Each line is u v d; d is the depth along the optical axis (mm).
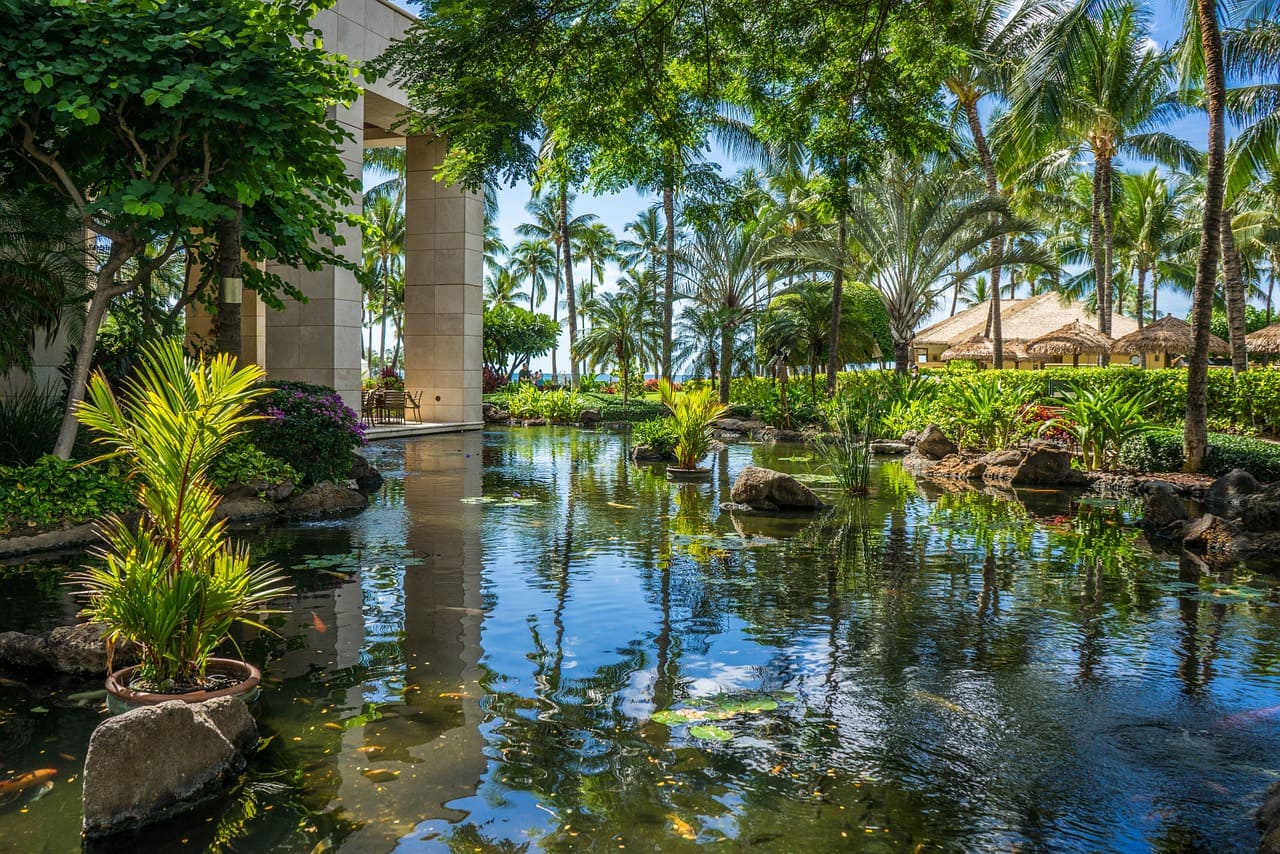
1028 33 19000
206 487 3613
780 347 23109
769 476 8523
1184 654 4004
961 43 5738
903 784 2666
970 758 2857
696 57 5684
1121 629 4410
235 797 2557
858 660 3867
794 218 26922
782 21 5422
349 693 3383
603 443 16719
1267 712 3287
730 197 6133
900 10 5504
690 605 4766
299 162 7238
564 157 6277
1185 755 2902
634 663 3779
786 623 4441
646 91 5539
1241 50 15023
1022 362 34562
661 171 6043
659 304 29359
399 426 17906
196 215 6309
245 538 6621
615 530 7141
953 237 20344
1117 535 7207
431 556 6000
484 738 2969
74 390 7012
